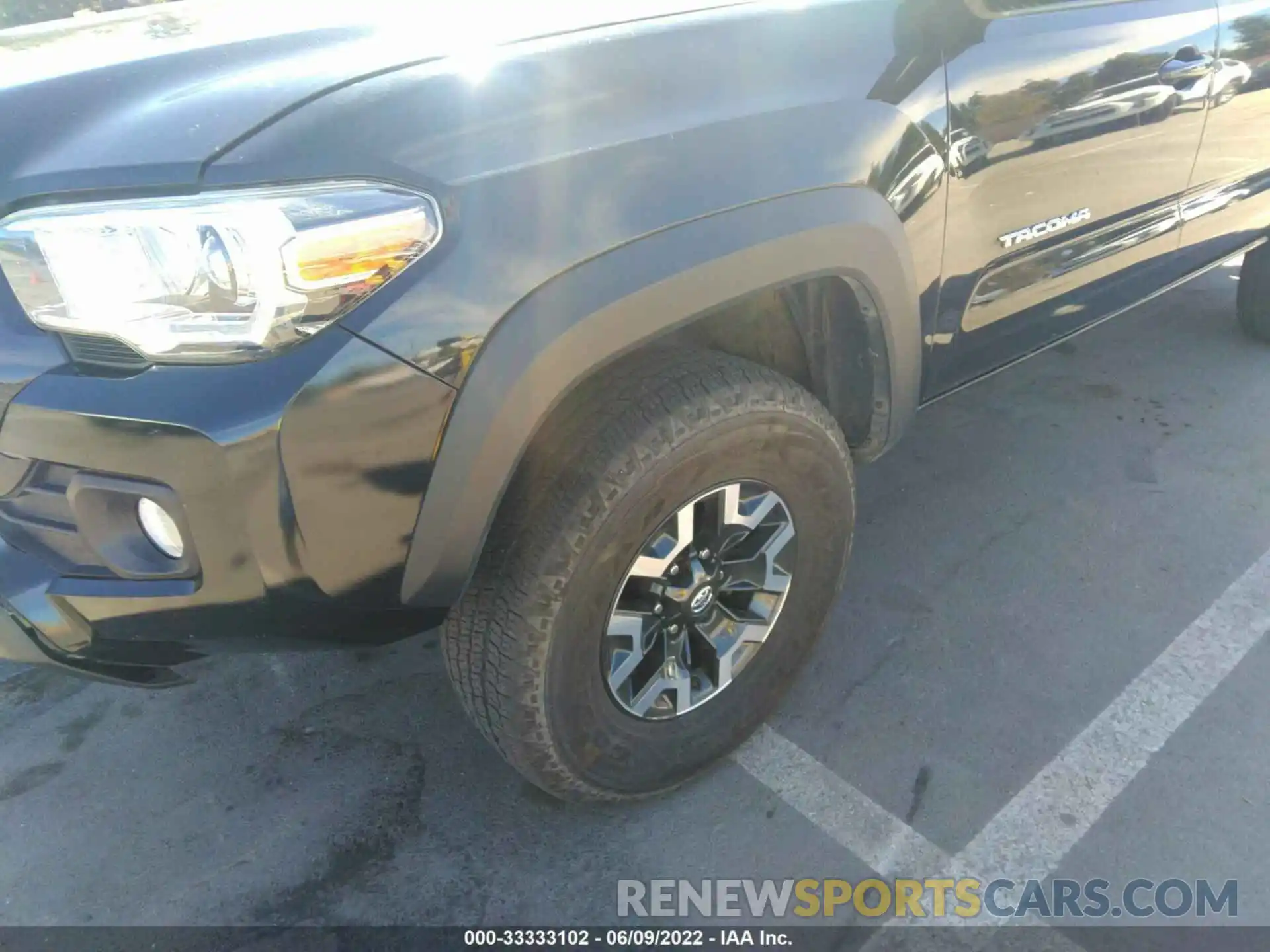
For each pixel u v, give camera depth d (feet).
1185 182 8.64
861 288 5.76
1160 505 9.14
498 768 6.76
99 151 4.24
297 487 4.16
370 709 7.37
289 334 4.03
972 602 8.00
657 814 6.31
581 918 5.66
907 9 5.87
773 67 5.23
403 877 5.98
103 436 4.17
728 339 6.42
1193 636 7.50
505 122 4.38
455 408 4.31
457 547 4.59
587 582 5.12
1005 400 11.28
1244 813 6.04
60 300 4.19
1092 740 6.62
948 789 6.33
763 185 5.04
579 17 5.09
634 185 4.62
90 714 7.49
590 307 4.50
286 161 4.00
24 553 4.77
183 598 4.50
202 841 6.31
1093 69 6.96
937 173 6.00
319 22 5.51
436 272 4.17
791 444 5.72
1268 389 11.17
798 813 6.25
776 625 6.45
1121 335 12.80
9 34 6.34
